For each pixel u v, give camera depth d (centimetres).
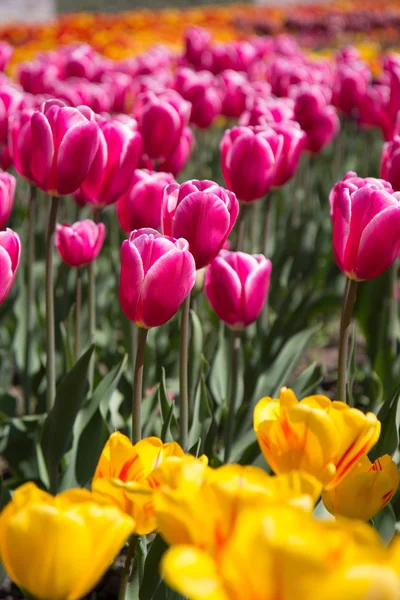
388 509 135
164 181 150
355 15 884
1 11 1163
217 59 275
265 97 203
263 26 848
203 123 202
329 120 189
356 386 205
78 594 108
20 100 174
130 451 116
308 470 116
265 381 164
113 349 182
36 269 218
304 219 243
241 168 152
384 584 77
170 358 181
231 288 141
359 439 116
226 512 98
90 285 162
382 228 133
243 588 86
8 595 153
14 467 162
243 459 152
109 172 148
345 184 136
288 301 183
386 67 223
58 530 105
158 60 297
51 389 152
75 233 155
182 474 109
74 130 140
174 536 105
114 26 683
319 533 84
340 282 236
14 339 181
